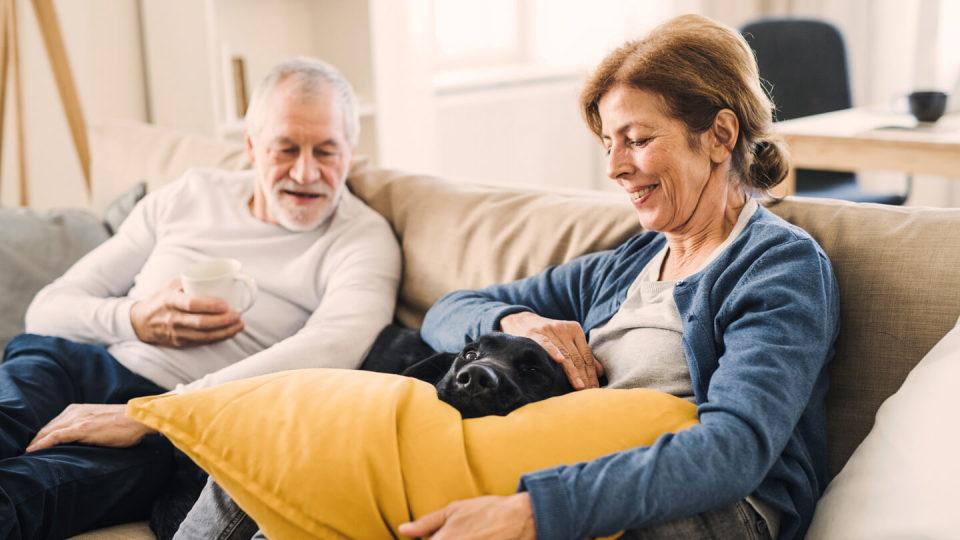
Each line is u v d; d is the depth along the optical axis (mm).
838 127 2494
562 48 4508
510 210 1747
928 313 1224
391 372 1619
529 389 1218
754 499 1109
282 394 1182
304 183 1808
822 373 1252
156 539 1452
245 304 1730
